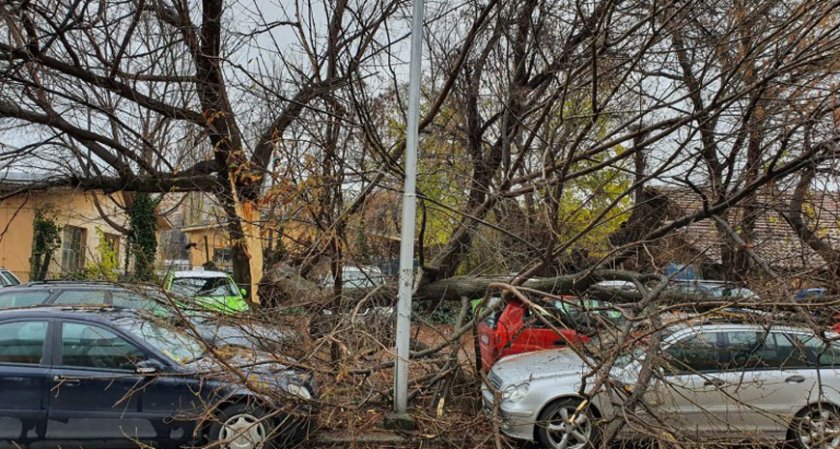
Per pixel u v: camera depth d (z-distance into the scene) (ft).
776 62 19.85
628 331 14.44
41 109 28.63
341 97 24.21
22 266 59.62
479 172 29.76
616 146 29.01
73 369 18.42
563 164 22.89
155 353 18.69
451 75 26.50
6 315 18.95
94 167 32.37
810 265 18.51
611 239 25.08
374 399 16.93
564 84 22.35
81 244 68.59
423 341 21.50
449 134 31.42
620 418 13.16
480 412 15.78
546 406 19.77
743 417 18.29
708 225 22.08
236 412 17.79
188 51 29.22
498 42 31.83
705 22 23.38
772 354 19.94
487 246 24.90
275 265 24.98
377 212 24.07
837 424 14.25
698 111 21.30
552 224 21.02
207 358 17.35
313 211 22.40
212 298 22.84
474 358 19.01
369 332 18.02
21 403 17.98
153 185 31.37
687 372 16.47
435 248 29.25
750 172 20.62
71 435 18.03
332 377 16.26
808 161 18.42
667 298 17.93
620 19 25.08
